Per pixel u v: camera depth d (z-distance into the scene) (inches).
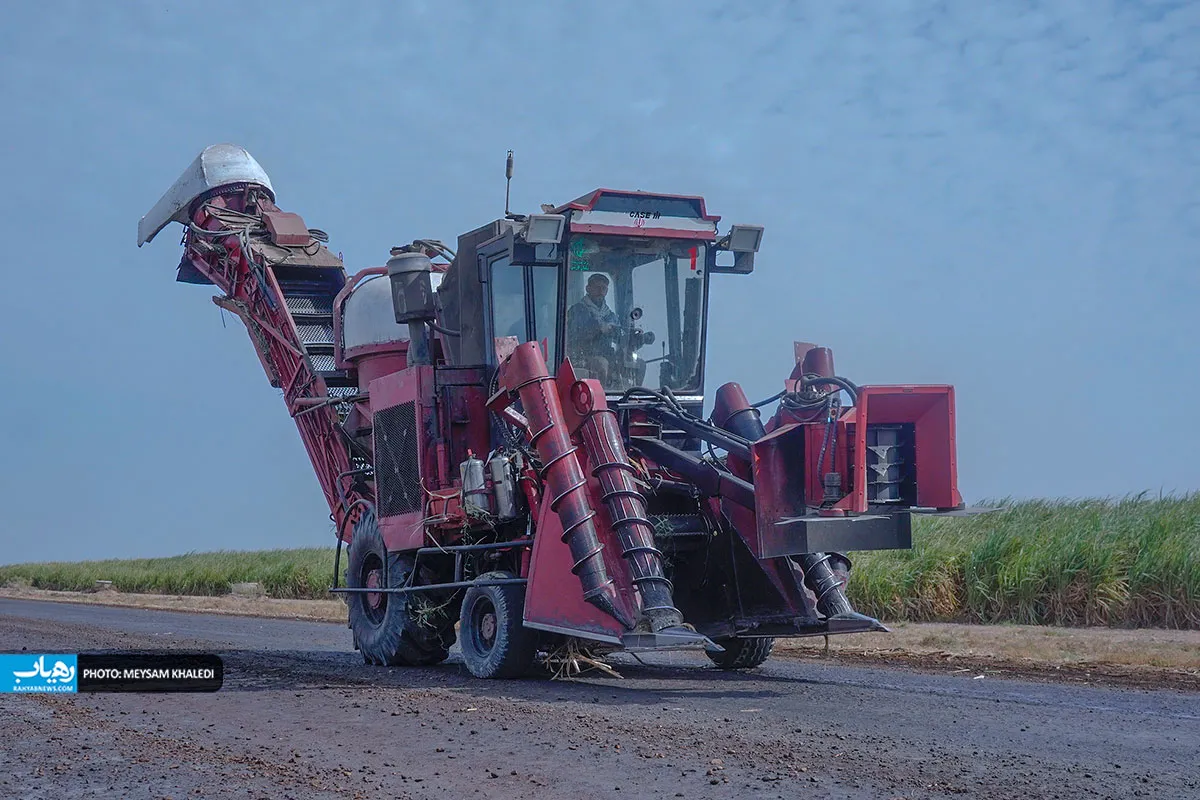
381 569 506.3
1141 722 292.2
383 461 498.0
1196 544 641.6
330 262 652.7
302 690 379.9
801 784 218.2
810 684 384.2
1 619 805.9
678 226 447.8
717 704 331.3
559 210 442.0
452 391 467.8
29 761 255.1
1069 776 224.4
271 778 232.7
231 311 673.0
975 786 215.5
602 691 368.5
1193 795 208.1
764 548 352.5
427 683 401.1
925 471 359.6
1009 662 439.8
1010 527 722.8
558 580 383.6
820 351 453.1
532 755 252.7
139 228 717.9
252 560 1560.0
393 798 213.0
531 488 412.5
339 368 604.1
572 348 434.6
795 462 358.0
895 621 692.7
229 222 660.1
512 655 405.1
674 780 224.1
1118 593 629.6
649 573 362.6
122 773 240.4
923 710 314.7
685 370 456.4
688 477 413.1
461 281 481.7
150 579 1611.7
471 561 458.6
